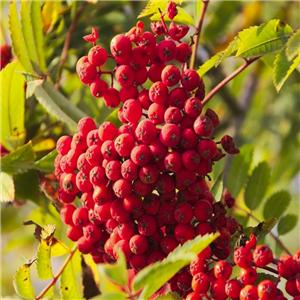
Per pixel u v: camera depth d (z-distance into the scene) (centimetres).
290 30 66
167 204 65
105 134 65
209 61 69
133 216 65
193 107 64
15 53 74
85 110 80
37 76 71
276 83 65
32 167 71
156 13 71
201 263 64
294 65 65
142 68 65
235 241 68
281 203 74
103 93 66
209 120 63
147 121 64
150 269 60
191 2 81
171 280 66
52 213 79
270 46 66
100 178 64
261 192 74
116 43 64
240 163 75
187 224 65
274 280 66
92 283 72
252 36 66
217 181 70
